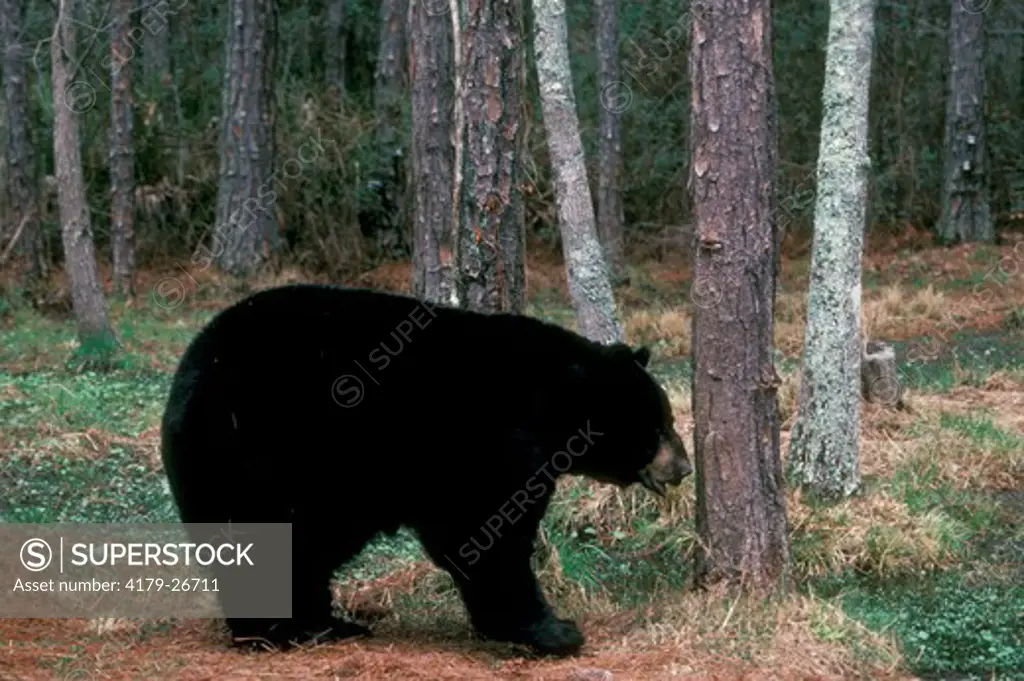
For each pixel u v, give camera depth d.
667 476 6.82
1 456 10.64
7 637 6.86
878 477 10.19
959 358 15.69
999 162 26.45
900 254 23.98
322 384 6.30
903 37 27.09
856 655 6.77
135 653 6.56
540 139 23.88
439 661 6.39
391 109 24.22
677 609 7.08
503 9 7.51
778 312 18.91
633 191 25.84
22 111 20.48
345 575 8.10
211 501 6.27
